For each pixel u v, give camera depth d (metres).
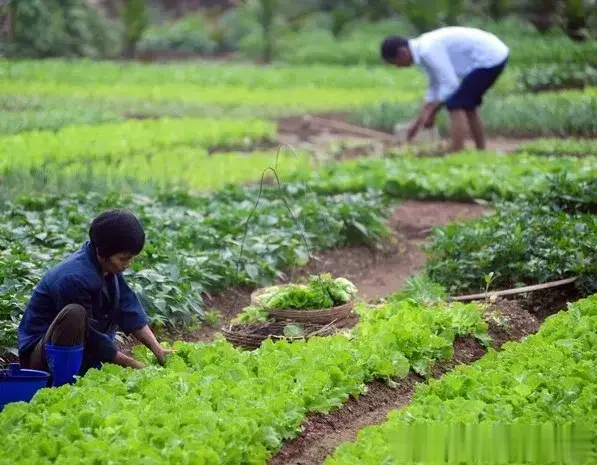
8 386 6.35
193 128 18.73
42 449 5.38
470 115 16.23
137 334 7.06
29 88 24.59
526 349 7.17
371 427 5.92
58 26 32.78
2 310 8.15
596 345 7.14
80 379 6.39
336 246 11.70
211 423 5.74
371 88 26.50
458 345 8.07
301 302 8.12
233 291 10.14
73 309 6.47
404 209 13.30
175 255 9.66
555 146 16.92
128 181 13.79
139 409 5.89
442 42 15.55
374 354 7.19
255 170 15.27
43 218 11.36
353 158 17.19
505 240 9.84
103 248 6.60
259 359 6.95
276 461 6.02
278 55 35.94
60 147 16.16
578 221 10.42
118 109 22.23
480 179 13.54
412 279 9.51
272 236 10.84
